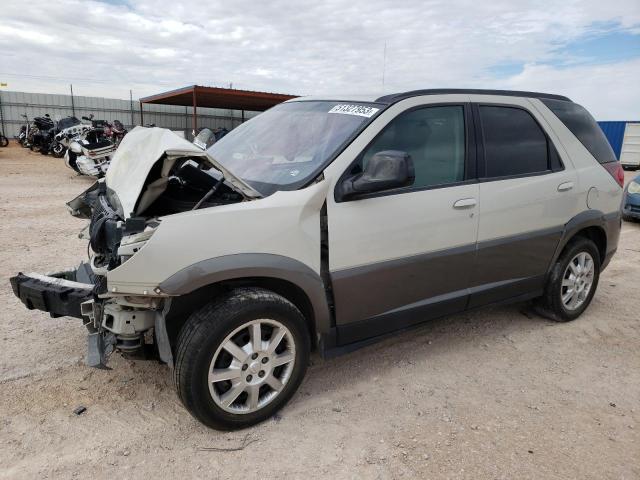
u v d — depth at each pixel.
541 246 4.11
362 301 3.19
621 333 4.43
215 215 2.67
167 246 2.54
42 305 3.07
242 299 2.71
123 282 2.52
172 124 32.66
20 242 6.55
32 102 28.34
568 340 4.24
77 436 2.76
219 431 2.86
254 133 3.82
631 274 6.25
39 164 17.50
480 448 2.79
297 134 3.46
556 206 4.13
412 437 2.87
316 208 2.94
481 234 3.67
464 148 3.61
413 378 3.52
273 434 2.85
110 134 16.08
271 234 2.78
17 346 3.72
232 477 2.51
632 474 2.63
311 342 3.24
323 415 3.04
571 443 2.86
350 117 3.32
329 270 3.02
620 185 4.74
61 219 8.21
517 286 4.09
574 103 4.60
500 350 4.01
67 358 3.58
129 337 2.81
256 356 2.82
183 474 2.52
